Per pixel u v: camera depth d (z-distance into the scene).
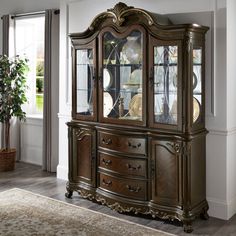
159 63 3.67
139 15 3.72
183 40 3.46
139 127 3.82
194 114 3.66
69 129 4.45
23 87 5.94
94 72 4.14
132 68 3.88
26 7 5.96
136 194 3.85
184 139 3.51
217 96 3.84
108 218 3.87
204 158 3.87
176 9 4.03
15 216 3.89
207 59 3.87
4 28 6.09
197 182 3.73
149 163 3.75
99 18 4.02
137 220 3.83
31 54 6.20
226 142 3.82
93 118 4.21
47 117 5.62
